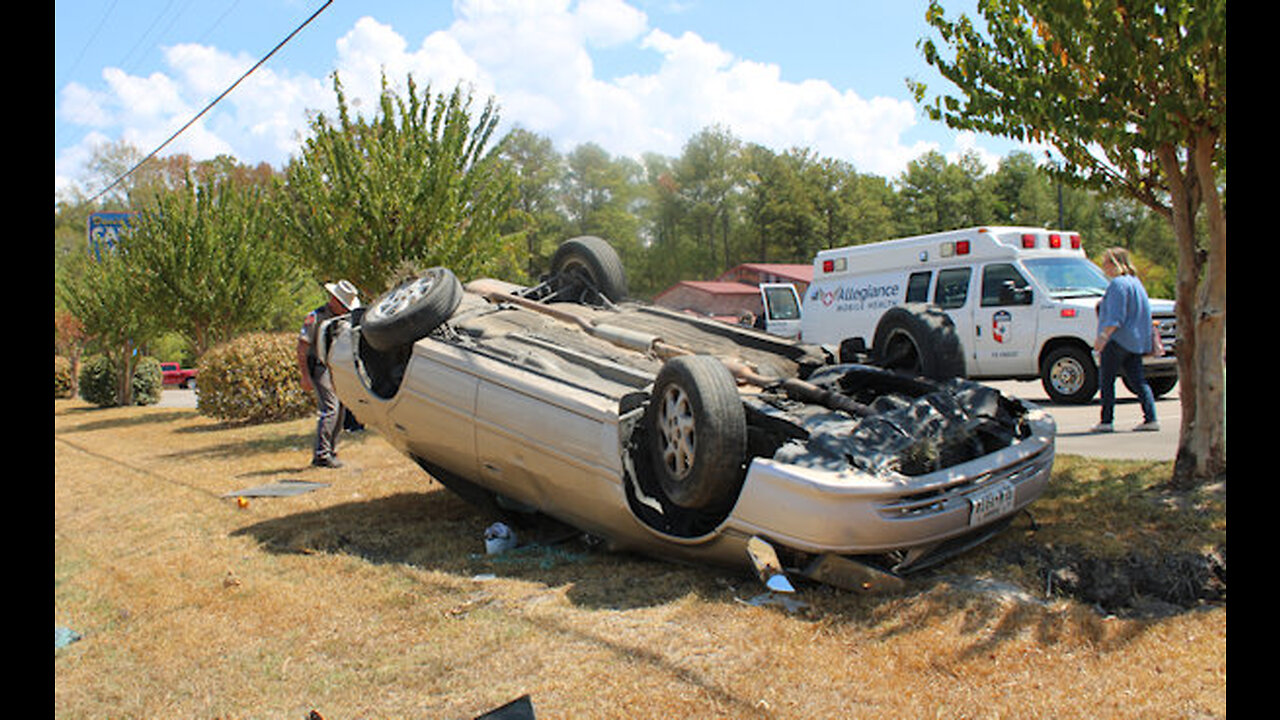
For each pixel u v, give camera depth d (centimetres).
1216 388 543
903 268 1315
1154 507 527
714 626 425
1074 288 1173
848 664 375
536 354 605
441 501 777
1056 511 549
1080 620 400
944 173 7275
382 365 697
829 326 1432
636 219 7662
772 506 452
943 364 571
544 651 408
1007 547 503
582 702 352
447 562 580
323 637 454
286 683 401
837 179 7100
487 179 1443
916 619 416
